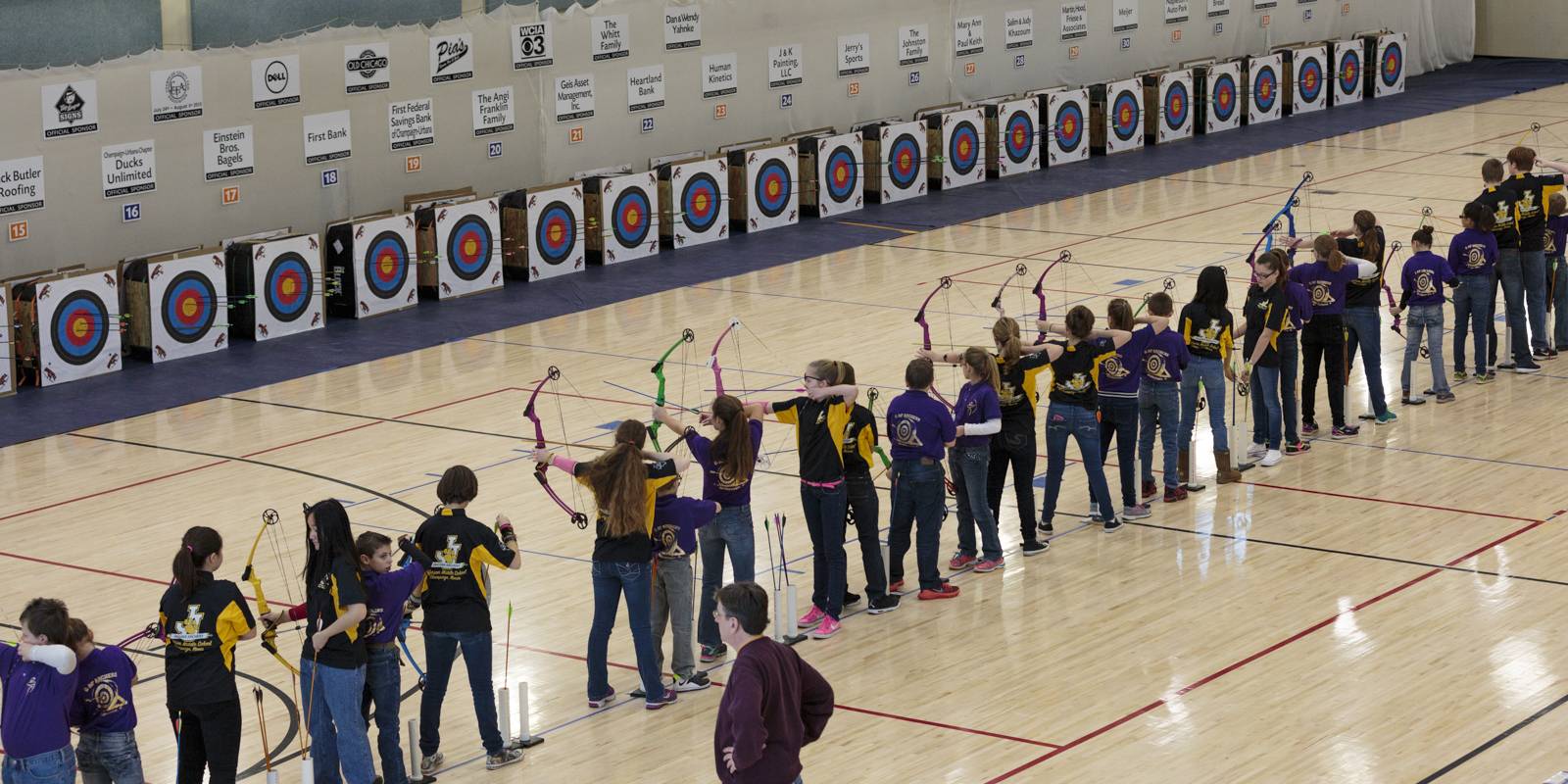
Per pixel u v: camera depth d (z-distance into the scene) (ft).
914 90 93.97
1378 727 30.53
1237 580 38.32
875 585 36.91
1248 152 98.73
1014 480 40.65
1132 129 101.81
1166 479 43.68
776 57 86.53
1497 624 35.17
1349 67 115.14
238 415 54.70
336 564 27.71
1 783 26.86
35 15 60.95
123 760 26.96
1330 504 43.34
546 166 77.56
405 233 68.80
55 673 25.81
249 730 32.22
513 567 30.19
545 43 76.38
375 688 28.68
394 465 48.55
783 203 83.71
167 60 63.72
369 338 64.54
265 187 67.62
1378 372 49.62
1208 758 29.60
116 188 62.85
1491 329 54.60
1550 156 91.35
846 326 62.85
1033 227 80.69
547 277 74.08
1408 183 85.71
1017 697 32.55
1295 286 46.52
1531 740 29.71
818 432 35.27
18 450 51.57
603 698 32.81
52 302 58.65
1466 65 131.75
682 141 83.25
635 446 31.78
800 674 23.24
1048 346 39.99
